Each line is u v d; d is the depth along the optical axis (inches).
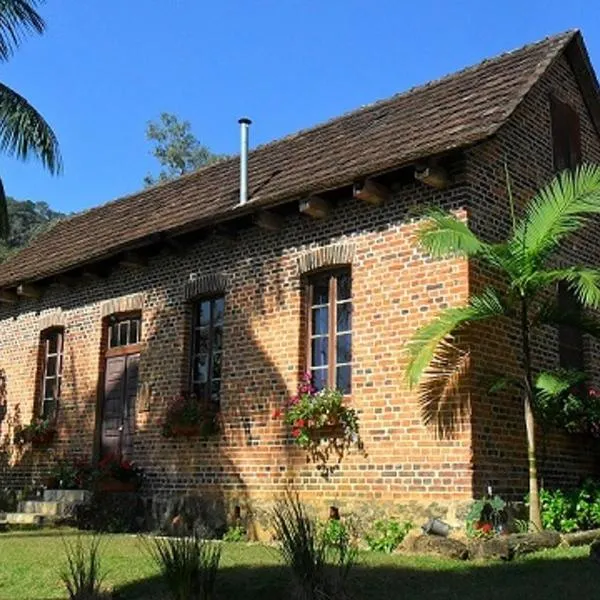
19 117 582.6
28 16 580.7
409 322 441.4
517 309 450.6
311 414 462.6
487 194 446.9
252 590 300.0
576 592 277.1
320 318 495.2
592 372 501.0
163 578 298.0
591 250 523.2
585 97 554.9
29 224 2310.5
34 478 658.2
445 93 536.7
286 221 515.2
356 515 441.4
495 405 423.5
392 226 459.5
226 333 536.4
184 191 694.5
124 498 560.7
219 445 523.2
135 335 615.5
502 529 396.2
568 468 466.0
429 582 306.2
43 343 693.9
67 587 297.7
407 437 429.4
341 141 570.9
